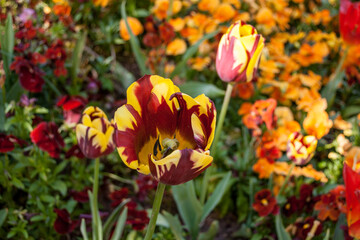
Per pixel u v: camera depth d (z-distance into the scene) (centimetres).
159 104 45
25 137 83
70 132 85
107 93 101
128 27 89
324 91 100
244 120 84
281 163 82
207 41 112
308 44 111
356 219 51
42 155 81
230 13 110
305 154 69
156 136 46
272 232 83
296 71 112
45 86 97
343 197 72
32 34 91
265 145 82
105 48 118
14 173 79
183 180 43
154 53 102
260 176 82
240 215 88
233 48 60
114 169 93
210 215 90
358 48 103
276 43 108
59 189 80
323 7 133
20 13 100
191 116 44
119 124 43
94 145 58
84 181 87
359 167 61
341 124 92
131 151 43
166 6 112
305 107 93
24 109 82
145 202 90
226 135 99
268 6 119
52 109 96
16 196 82
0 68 83
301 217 77
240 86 97
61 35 106
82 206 85
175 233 69
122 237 80
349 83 105
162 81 45
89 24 120
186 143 46
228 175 79
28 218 77
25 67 85
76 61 97
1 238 76
